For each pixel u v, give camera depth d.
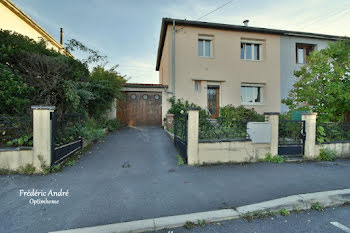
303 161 4.91
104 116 8.66
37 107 3.60
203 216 2.30
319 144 5.17
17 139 3.71
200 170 4.07
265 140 4.79
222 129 4.68
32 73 5.01
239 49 10.34
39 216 2.26
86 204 2.56
